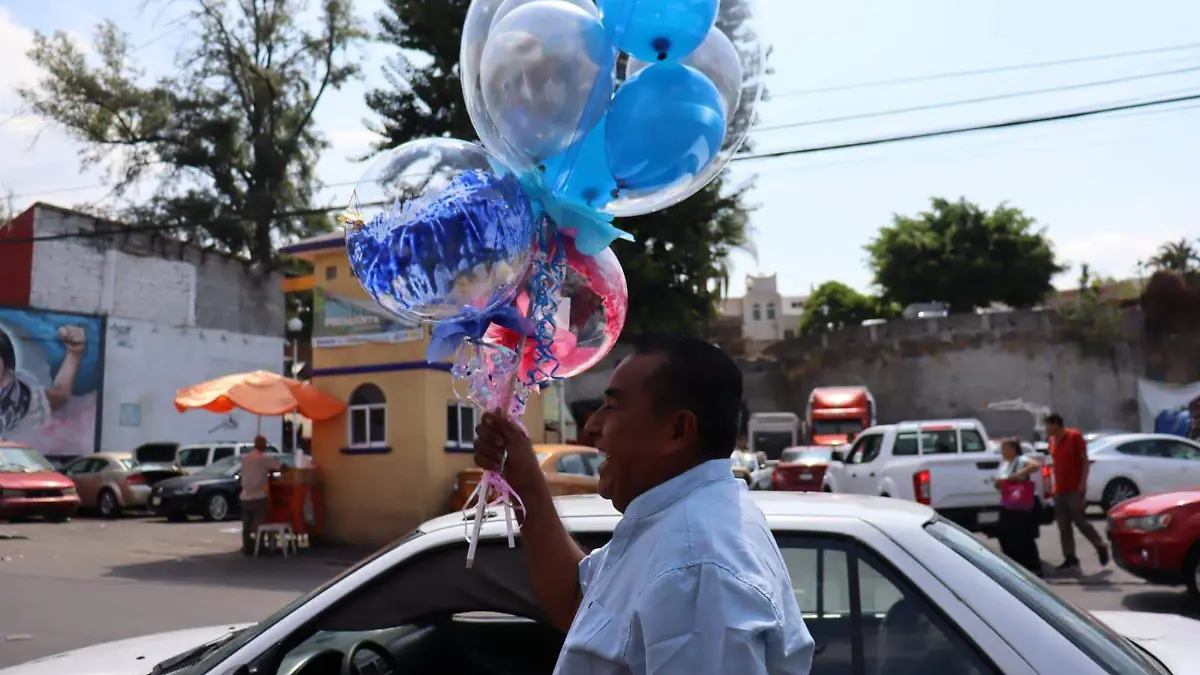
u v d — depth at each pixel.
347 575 3.16
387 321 15.80
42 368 24.81
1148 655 3.23
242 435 29.38
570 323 2.33
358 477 15.83
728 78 2.23
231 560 14.57
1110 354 35.38
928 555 2.86
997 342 36.84
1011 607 2.74
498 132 2.11
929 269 49.28
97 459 23.55
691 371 1.89
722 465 1.88
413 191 2.04
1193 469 18.78
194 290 28.36
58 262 25.38
